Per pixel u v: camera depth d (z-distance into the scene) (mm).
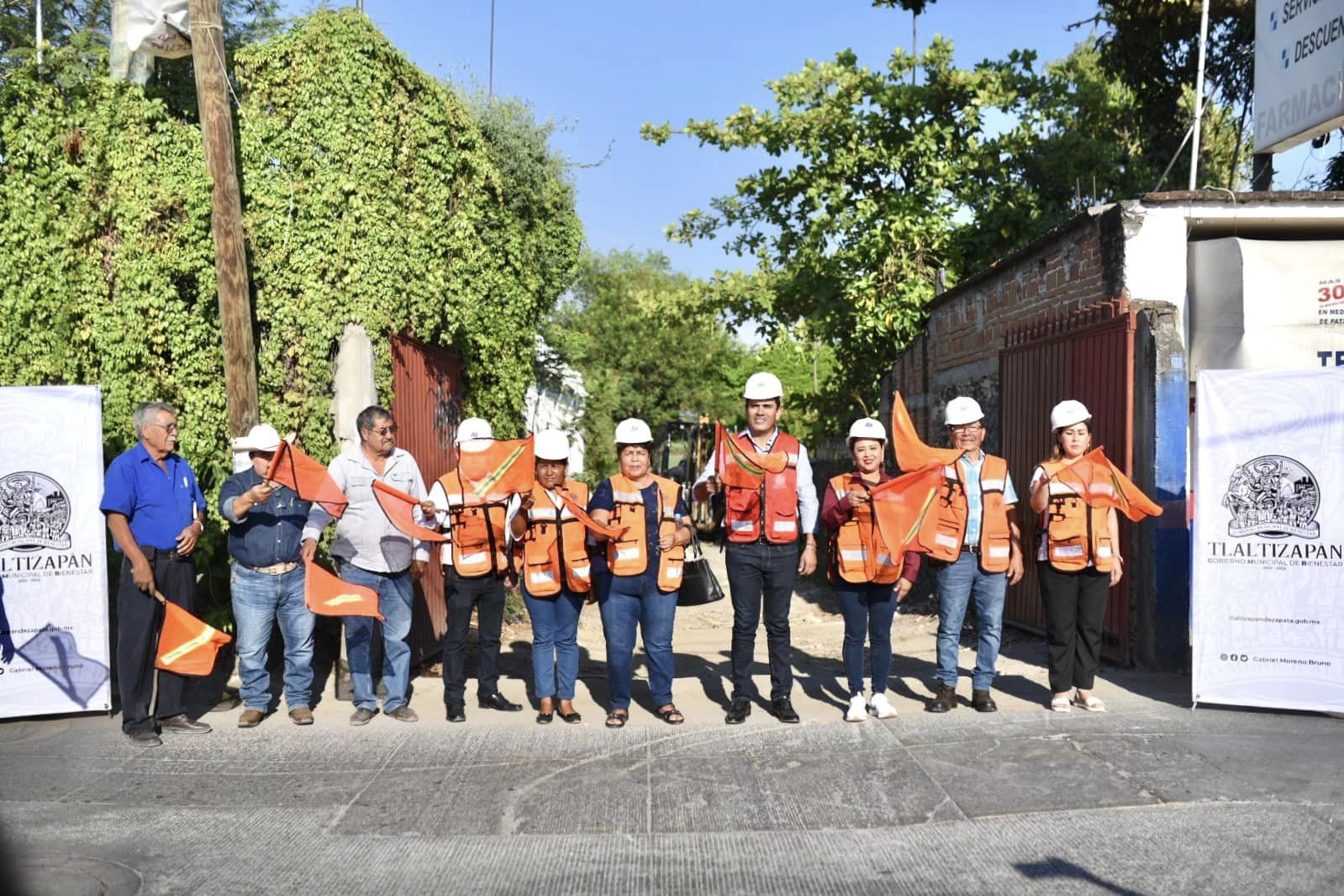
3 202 8031
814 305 18500
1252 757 5766
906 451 6863
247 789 5574
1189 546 8141
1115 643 8398
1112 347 8492
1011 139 17688
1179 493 8133
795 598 14750
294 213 8422
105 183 8148
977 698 7020
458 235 9375
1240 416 6758
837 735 6488
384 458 7090
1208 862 4383
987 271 11773
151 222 8195
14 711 6805
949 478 6852
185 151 8305
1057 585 6852
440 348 9750
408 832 4949
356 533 6918
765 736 6500
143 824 5055
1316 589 6594
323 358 8391
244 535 6832
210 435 8445
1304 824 4754
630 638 6871
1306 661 6625
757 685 8258
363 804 5336
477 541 7109
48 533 6863
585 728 6805
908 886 4258
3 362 8109
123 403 8164
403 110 8867
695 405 39656
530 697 7855
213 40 7898
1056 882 4250
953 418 6984
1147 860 4426
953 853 4582
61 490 6891
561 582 6934
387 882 4379
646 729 6754
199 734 6656
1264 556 6707
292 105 8469
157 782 5707
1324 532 6570
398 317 8672
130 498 6418
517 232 10734
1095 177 17469
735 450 6820
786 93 18391
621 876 4422
